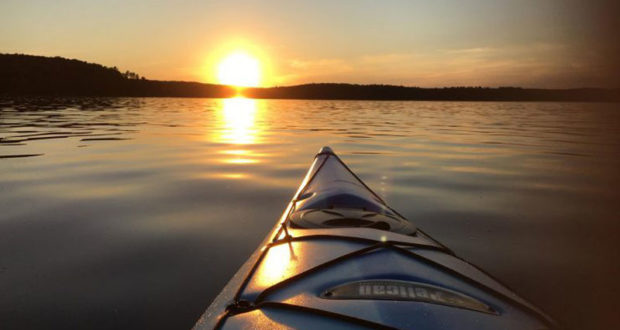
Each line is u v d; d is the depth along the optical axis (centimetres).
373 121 2211
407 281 192
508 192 614
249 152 992
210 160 861
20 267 323
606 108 4591
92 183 619
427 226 451
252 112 3077
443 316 161
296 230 268
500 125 1991
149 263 338
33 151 903
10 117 1817
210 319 177
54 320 252
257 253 260
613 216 491
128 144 1063
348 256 212
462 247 388
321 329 155
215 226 435
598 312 271
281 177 698
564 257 364
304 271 201
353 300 172
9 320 250
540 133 1574
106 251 360
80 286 295
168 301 277
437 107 4566
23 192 553
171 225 435
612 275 327
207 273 321
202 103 4831
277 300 180
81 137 1165
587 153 1034
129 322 252
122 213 471
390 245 225
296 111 3344
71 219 445
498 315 174
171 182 642
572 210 518
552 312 272
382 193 604
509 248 386
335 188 373
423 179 706
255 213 484
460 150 1070
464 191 620
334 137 1373
